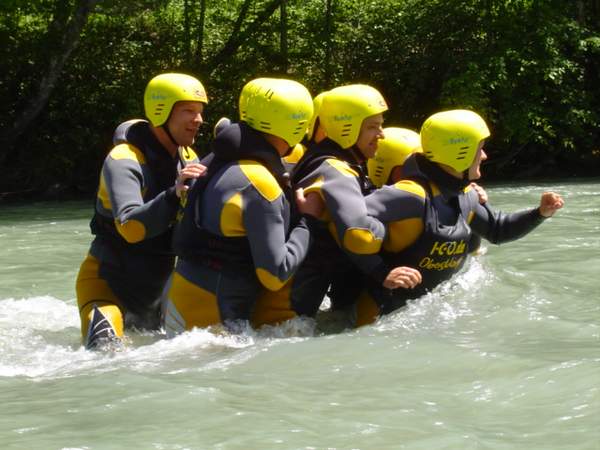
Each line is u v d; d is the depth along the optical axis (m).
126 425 4.76
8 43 22.97
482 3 25.34
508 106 24.23
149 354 6.28
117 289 7.30
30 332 7.45
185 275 6.78
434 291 7.11
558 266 9.05
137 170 7.02
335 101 6.93
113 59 24.16
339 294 7.43
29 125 22.91
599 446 4.32
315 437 4.52
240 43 25.39
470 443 4.41
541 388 5.13
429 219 6.90
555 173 25.14
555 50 24.53
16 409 5.10
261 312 6.91
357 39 26.53
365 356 5.90
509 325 6.63
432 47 26.12
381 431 4.58
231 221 6.52
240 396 5.17
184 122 7.10
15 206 19.30
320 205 6.81
